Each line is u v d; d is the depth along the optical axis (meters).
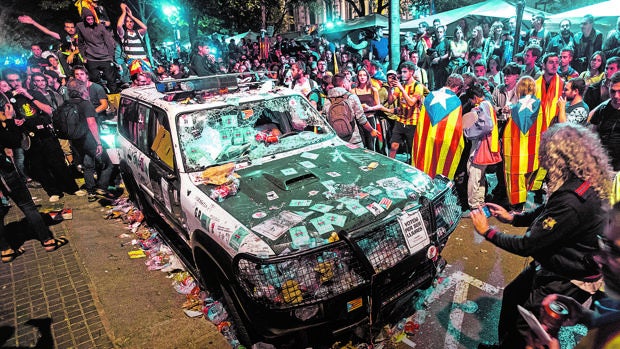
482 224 2.27
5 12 17.84
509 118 4.51
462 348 2.80
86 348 3.02
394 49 8.40
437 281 3.53
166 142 3.60
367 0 47.97
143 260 4.27
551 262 2.03
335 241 2.47
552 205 1.94
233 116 3.80
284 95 4.18
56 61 8.55
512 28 11.61
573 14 11.73
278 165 3.42
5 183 4.14
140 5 18.00
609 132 3.90
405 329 2.97
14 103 5.79
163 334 3.10
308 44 16.33
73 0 18.67
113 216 5.42
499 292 3.37
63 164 6.44
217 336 3.05
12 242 4.82
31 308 3.54
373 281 2.51
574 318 1.73
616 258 1.25
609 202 1.68
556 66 4.33
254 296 2.42
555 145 1.92
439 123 4.46
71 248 4.59
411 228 2.73
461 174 5.20
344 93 5.17
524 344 2.26
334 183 3.06
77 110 5.53
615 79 3.68
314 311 2.44
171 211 3.65
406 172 3.26
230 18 30.61
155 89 4.65
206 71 8.32
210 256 2.79
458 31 8.93
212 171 3.19
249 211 2.76
